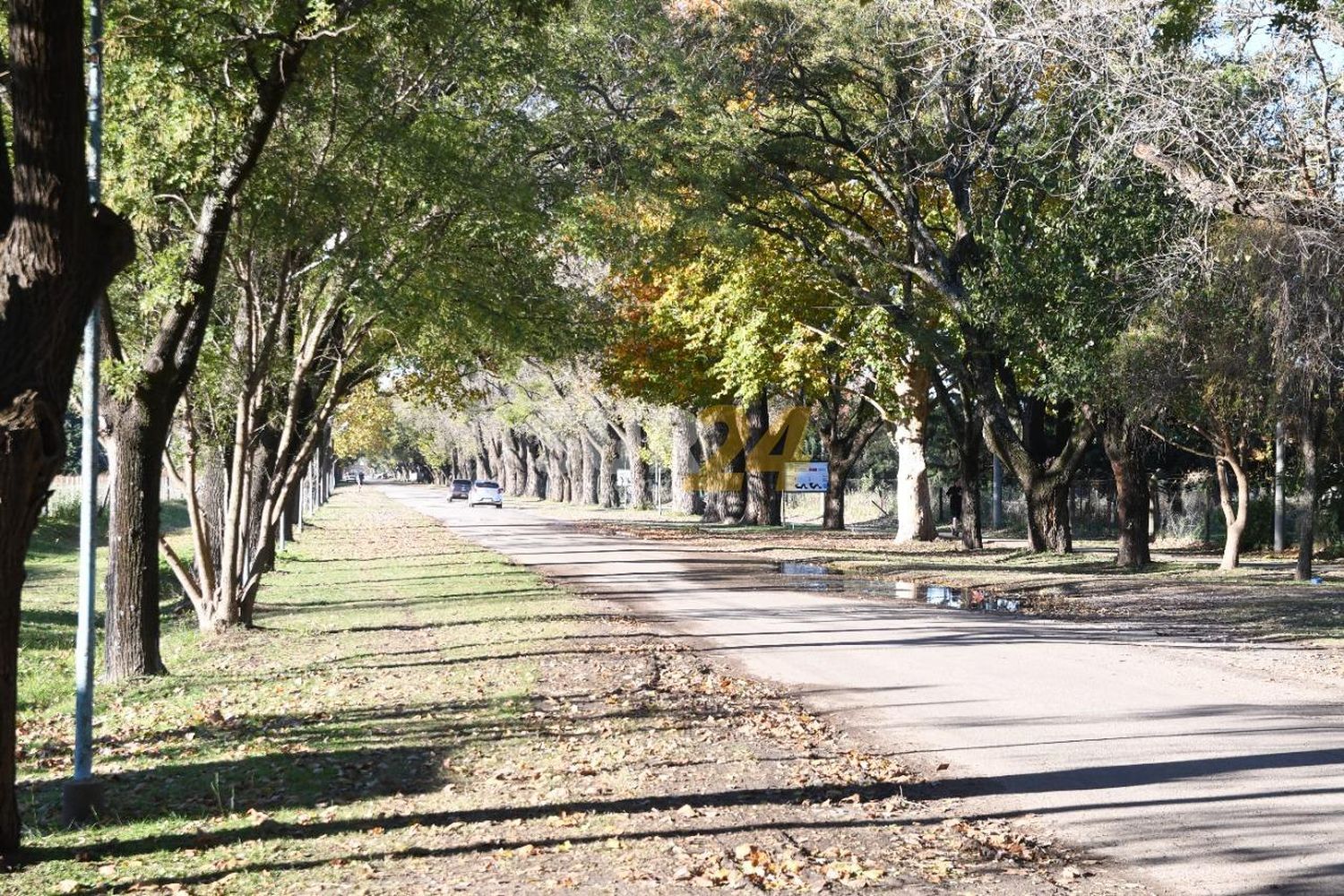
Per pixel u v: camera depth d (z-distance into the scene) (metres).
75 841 7.72
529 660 15.41
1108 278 24.69
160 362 14.76
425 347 21.61
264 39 12.80
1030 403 35.91
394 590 26.38
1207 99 17.44
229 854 7.39
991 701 12.62
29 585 28.67
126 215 14.26
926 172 29.69
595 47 21.39
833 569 31.97
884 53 26.44
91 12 10.33
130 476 14.96
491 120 17.80
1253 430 28.14
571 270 29.30
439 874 6.92
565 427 78.94
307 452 20.88
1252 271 18.45
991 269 27.73
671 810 8.34
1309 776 9.21
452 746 10.40
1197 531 42.94
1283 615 20.39
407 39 14.60
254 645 17.67
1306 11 16.80
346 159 16.77
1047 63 18.64
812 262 33.84
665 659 15.64
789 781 9.16
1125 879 6.88
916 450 42.34
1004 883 6.80
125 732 11.59
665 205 23.05
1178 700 12.63
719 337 38.25
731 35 27.86
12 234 6.82
